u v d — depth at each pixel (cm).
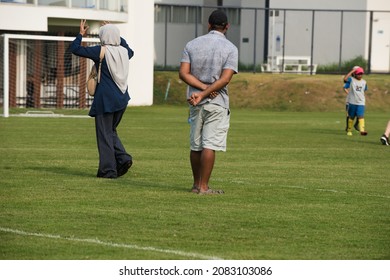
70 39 8306
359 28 15875
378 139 6594
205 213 2920
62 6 9569
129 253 2320
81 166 4228
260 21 16438
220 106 3219
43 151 4997
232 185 3644
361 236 2597
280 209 3036
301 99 12269
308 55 16150
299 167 4425
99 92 3684
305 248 2420
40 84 9788
